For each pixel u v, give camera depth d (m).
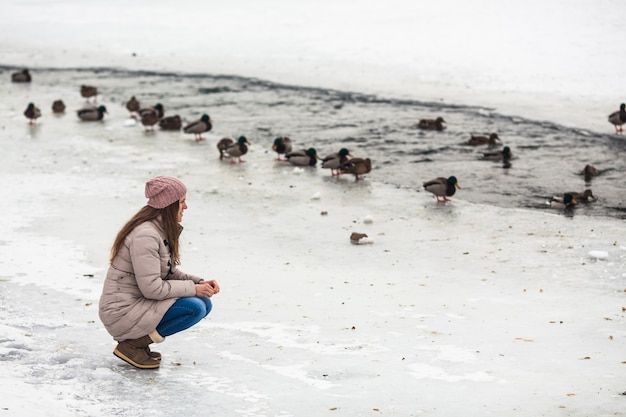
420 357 7.15
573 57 30.09
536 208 14.70
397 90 27.05
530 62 29.84
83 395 5.66
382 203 15.16
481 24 37.84
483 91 26.28
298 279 10.48
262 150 19.92
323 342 7.64
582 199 15.05
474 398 6.03
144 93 28.09
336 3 47.66
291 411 5.66
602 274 10.47
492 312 8.85
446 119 22.89
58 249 11.52
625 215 14.07
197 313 6.46
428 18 40.44
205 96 27.28
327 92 27.25
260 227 13.52
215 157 19.16
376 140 20.73
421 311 8.93
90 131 22.28
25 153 19.39
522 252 11.77
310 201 15.35
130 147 20.22
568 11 39.66
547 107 23.78
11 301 8.78
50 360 6.48
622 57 29.55
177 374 6.45
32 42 40.66
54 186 16.05
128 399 5.71
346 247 12.32
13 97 28.11
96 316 8.21
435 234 13.02
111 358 6.68
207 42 38.00
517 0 43.97
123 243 6.33
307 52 34.31
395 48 33.94
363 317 8.66
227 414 5.54
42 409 5.12
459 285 10.16
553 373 6.68
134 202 14.80
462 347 7.50
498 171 17.53
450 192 15.05
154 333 6.42
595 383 6.39
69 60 35.66
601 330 8.01
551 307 9.02
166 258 6.42
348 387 6.27
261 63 32.72
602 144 19.78
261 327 8.20
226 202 15.25
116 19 46.41
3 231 12.58
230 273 10.76
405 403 5.90
